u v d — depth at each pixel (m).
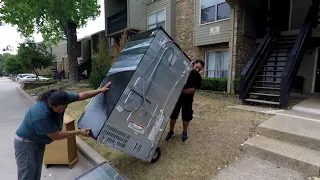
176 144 3.55
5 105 9.22
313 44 7.63
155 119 2.82
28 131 2.17
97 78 10.16
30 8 12.51
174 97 3.03
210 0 9.41
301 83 7.78
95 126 2.46
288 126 3.64
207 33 9.65
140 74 2.62
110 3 15.35
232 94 7.93
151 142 2.80
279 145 3.18
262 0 8.82
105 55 10.71
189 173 2.77
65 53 29.98
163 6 11.91
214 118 4.67
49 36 18.97
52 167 3.37
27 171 2.26
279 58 7.69
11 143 4.40
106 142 2.38
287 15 8.47
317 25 6.89
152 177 2.77
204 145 3.44
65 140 3.27
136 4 12.91
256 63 6.57
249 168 2.82
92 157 3.45
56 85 14.75
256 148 3.11
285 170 2.75
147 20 13.27
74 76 16.59
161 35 2.92
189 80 3.34
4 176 3.08
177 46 3.09
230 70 8.04
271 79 7.81
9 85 22.59
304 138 3.14
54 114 2.16
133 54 2.96
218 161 3.01
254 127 3.94
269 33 7.39
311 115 4.46
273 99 5.95
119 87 2.60
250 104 5.93
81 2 15.19
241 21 7.90
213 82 9.14
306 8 7.91
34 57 17.33
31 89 14.52
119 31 13.93
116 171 2.77
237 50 7.85
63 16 14.15
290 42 7.30
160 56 2.85
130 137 2.58
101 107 2.66
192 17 10.70
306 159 2.70
